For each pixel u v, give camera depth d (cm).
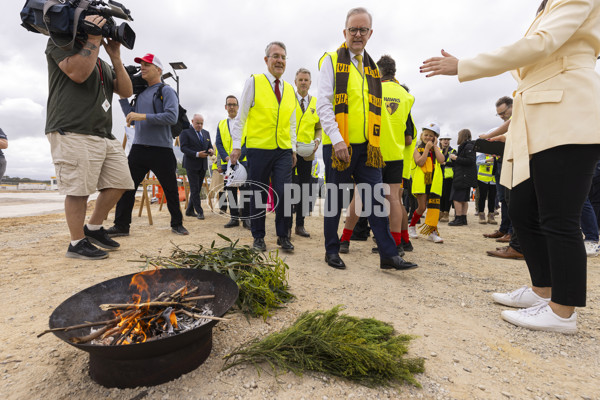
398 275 287
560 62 165
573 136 156
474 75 170
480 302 227
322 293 233
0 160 552
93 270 264
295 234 496
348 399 121
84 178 286
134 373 121
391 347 146
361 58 288
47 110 283
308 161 487
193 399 117
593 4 155
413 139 368
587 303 224
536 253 203
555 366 148
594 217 381
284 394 122
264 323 179
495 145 214
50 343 154
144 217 650
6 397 117
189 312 136
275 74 362
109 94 314
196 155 607
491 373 141
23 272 257
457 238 506
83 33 248
